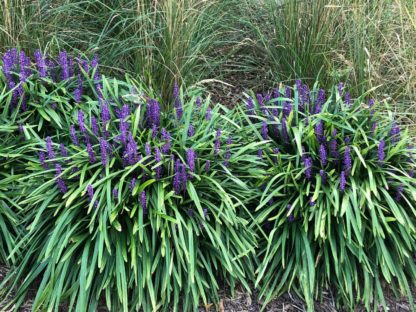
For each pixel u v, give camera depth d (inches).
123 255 35.9
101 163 38.4
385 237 40.2
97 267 36.9
